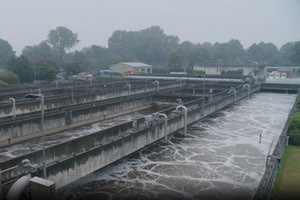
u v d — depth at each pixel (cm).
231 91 4638
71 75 7638
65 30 11138
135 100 4131
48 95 4159
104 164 2084
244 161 2383
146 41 12475
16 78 5947
